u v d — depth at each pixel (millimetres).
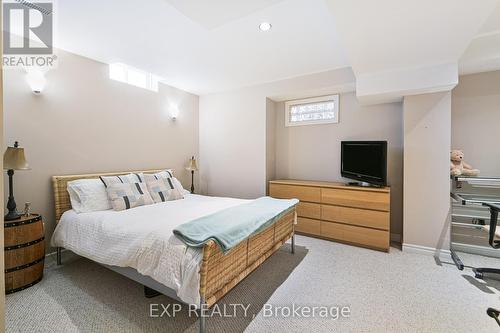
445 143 2695
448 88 2605
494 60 2498
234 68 3273
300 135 4039
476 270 2295
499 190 2803
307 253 2848
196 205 2734
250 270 1935
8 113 2301
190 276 1434
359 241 3045
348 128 3621
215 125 4418
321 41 2520
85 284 2146
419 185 2814
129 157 3365
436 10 1576
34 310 1778
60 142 2658
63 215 2436
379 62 2492
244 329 1597
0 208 616
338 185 3256
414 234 2855
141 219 2100
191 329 1595
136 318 1703
